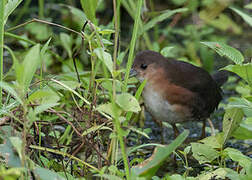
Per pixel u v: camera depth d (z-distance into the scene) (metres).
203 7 13.01
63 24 11.62
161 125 8.97
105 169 5.85
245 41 12.80
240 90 9.73
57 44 10.61
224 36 13.16
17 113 6.41
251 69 6.16
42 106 4.89
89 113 6.23
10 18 12.65
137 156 8.05
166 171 7.48
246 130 6.62
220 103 9.88
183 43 12.95
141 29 9.28
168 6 13.14
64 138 7.50
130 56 6.09
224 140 6.46
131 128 5.54
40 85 6.53
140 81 8.32
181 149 8.43
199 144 6.21
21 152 4.68
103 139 7.14
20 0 6.57
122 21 13.90
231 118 6.50
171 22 13.42
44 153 6.54
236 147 8.60
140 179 4.83
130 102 5.32
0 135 5.65
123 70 5.46
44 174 4.97
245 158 5.82
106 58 5.12
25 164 5.06
